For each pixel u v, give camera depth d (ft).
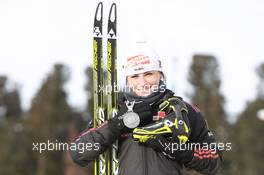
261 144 379.35
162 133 32.76
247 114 394.52
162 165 32.94
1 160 385.50
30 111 397.60
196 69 350.23
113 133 33.50
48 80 395.55
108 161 34.53
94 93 36.70
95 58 37.37
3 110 541.75
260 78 435.12
